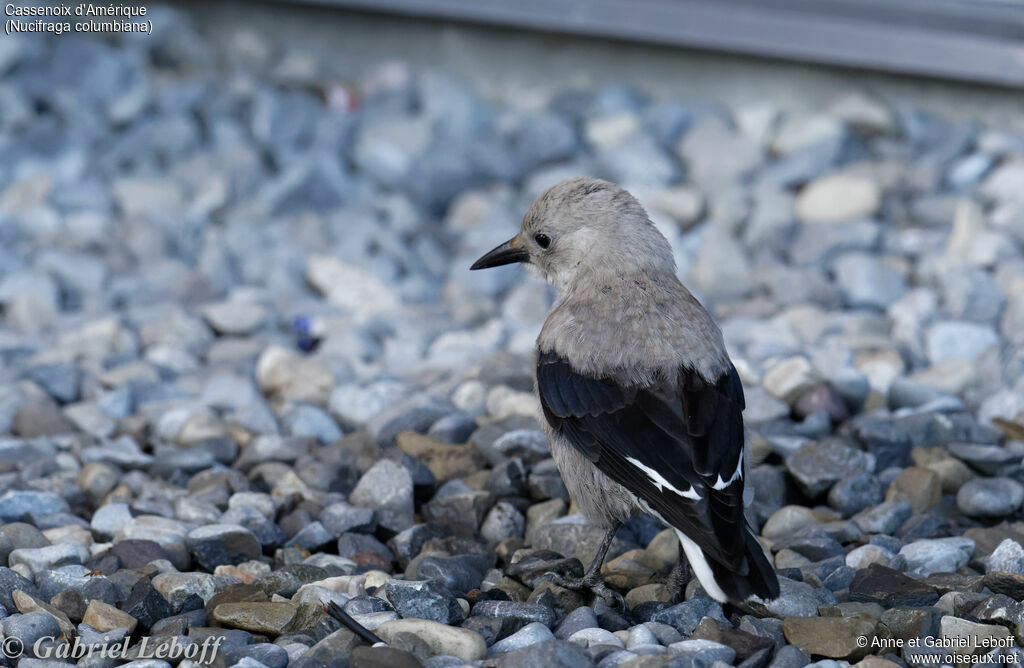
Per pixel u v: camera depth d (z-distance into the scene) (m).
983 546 7.65
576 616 6.71
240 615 6.68
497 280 13.43
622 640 6.45
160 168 16.48
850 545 7.84
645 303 7.46
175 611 6.99
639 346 7.14
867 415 9.57
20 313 12.33
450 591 7.03
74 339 11.64
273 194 15.38
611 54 18.23
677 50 17.94
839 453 8.59
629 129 17.02
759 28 17.03
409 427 9.59
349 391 10.21
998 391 10.19
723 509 6.40
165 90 17.88
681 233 14.55
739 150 16.11
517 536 8.19
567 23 17.69
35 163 15.96
